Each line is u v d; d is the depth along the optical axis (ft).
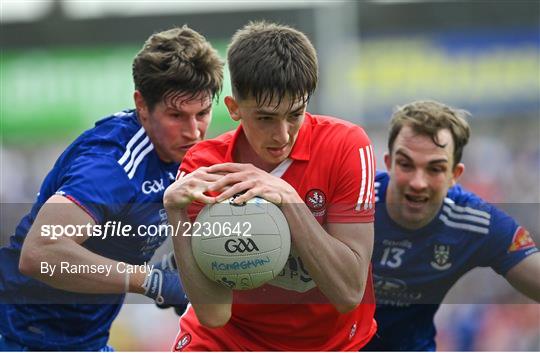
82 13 198.80
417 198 61.36
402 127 61.36
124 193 54.90
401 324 66.64
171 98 56.65
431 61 196.24
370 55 194.49
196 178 46.65
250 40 45.65
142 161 56.95
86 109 187.52
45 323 59.77
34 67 188.24
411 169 60.80
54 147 187.42
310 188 48.73
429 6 195.83
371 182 48.83
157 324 110.01
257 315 51.90
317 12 190.70
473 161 184.34
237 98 45.78
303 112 45.75
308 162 48.73
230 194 46.11
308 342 52.47
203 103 57.72
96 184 53.42
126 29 187.83
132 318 109.70
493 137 192.34
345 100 192.95
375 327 56.03
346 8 192.65
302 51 45.68
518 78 196.75
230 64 46.29
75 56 188.03
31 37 188.65
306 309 51.34
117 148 56.08
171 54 56.75
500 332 104.42
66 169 56.18
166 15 187.42
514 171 184.24
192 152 50.47
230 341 52.49
